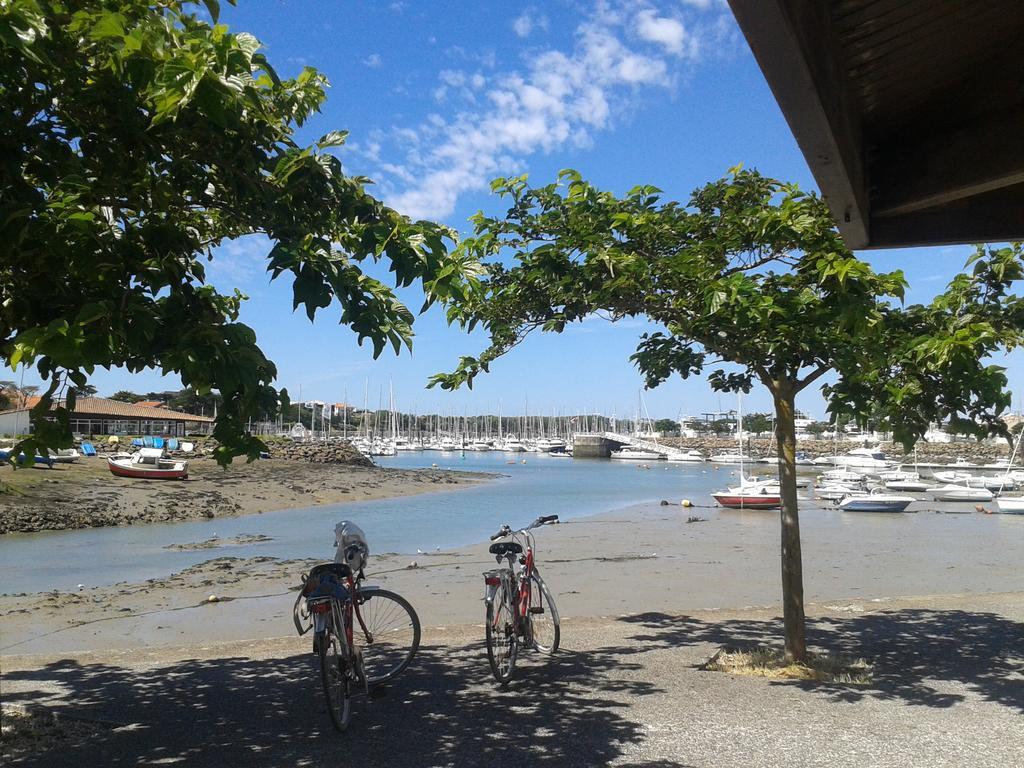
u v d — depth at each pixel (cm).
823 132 302
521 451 16700
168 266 379
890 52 334
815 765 435
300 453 7181
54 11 371
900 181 437
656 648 765
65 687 637
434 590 1516
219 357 341
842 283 553
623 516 3616
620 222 645
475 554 2172
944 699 571
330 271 380
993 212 470
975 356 642
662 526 3095
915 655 733
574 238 626
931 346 586
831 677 639
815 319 610
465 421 19275
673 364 818
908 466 8481
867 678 634
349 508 4094
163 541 2692
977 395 667
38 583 1828
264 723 526
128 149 425
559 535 2747
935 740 476
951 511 3888
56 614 1339
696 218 696
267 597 1509
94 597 1530
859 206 400
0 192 369
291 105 512
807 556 2109
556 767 434
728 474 8444
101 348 320
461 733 496
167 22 401
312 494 4619
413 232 401
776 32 231
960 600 1091
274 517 3600
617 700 570
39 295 375
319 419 14612
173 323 370
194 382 342
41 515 3111
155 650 792
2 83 392
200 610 1367
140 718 541
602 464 11344
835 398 739
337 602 523
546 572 1767
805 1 255
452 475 7388
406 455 14862
